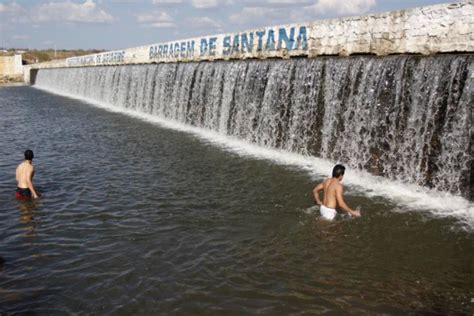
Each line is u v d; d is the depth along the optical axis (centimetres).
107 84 4453
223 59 2484
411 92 1290
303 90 1716
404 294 713
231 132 2209
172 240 926
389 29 1402
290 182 1339
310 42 1777
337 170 1012
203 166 1571
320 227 981
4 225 1023
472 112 1116
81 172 1514
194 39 2838
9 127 2669
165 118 3033
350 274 777
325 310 670
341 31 1606
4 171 1552
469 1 1151
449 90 1175
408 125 1299
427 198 1170
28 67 9000
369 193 1215
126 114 3406
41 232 980
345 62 1520
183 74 2761
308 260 828
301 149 1741
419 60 1266
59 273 791
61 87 6675
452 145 1173
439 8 1235
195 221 1032
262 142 1952
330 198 1017
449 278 763
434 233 945
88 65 5694
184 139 2172
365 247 880
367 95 1430
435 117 1220
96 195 1245
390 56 1390
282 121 1836
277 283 747
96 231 982
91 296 715
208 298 704
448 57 1184
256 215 1062
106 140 2170
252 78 2038
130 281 759
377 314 659
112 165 1616
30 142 2142
